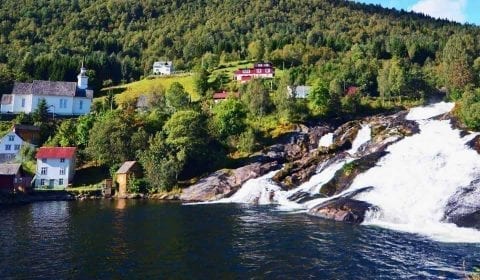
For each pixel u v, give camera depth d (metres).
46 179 113.69
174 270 44.94
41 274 43.84
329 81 179.88
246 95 152.00
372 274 43.03
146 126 129.38
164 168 105.62
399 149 96.69
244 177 104.88
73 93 165.00
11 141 128.38
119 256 49.88
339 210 71.06
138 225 67.00
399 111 147.88
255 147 122.56
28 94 160.75
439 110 128.75
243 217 73.06
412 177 79.31
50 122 144.50
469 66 161.00
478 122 99.00
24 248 53.28
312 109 145.12
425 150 92.00
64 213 79.31
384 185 79.00
